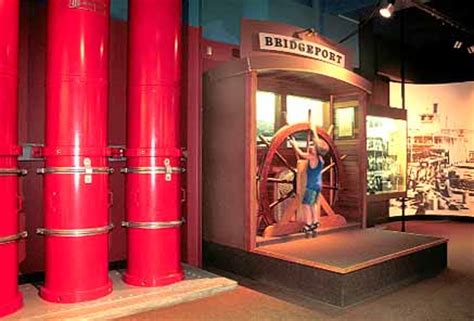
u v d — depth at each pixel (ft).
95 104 12.19
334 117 20.85
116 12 16.05
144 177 13.33
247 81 15.42
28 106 14.07
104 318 11.07
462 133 29.19
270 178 17.62
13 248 10.96
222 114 16.55
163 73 13.43
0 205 10.56
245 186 15.46
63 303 11.60
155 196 13.33
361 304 12.57
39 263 14.47
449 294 13.57
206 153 17.39
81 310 11.19
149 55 13.34
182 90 17.29
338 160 19.58
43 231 11.99
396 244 15.94
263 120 18.78
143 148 13.30
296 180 17.42
